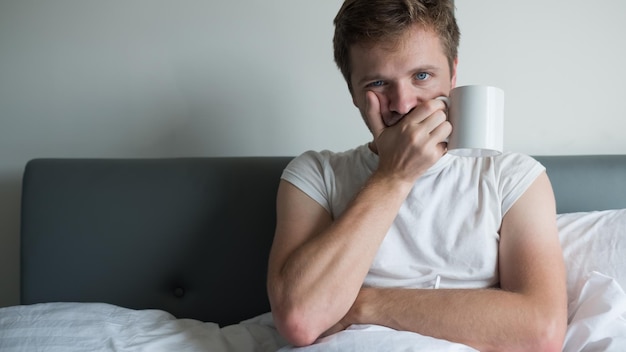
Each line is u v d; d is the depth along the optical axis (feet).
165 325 2.81
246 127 4.02
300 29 3.92
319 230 2.67
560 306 2.17
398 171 2.31
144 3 3.92
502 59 3.93
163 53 3.97
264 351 2.73
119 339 2.58
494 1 3.88
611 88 3.95
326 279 2.17
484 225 2.51
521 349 2.09
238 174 3.44
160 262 3.37
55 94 4.00
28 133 4.03
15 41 3.96
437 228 2.58
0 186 4.06
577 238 2.93
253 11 3.92
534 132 4.00
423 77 2.37
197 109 4.01
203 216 3.39
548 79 3.95
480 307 2.14
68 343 2.51
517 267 2.36
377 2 2.31
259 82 3.98
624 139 4.00
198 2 3.92
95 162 3.50
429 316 2.17
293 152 4.05
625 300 2.39
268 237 3.42
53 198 3.37
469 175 2.63
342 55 2.59
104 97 4.01
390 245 2.61
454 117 2.18
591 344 2.32
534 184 2.55
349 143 4.02
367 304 2.28
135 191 3.40
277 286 2.24
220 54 3.96
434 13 2.32
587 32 3.90
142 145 4.05
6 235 4.09
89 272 3.34
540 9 3.89
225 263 3.40
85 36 3.96
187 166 3.47
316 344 2.12
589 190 3.48
